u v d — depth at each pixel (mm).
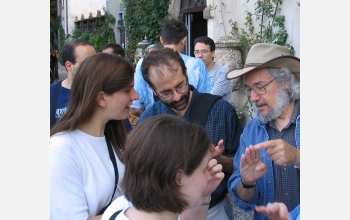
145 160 1262
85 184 1682
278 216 1429
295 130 1918
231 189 2000
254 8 5988
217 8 6648
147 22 9406
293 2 5391
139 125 1360
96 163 1727
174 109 2217
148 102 3109
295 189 1901
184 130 1300
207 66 4637
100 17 13430
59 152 1619
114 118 1779
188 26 8625
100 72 1712
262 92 1885
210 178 1445
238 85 5922
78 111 1714
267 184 1946
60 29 16797
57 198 1576
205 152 1318
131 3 9734
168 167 1243
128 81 1756
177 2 8922
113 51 4797
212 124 2188
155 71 2092
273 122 1990
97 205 1697
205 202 1597
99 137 1780
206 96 2262
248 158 1742
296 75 1948
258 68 1874
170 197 1247
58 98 2740
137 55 8773
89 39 13094
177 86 2115
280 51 1923
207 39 4578
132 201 1299
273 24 5645
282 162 1637
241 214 3891
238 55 6164
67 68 2818
